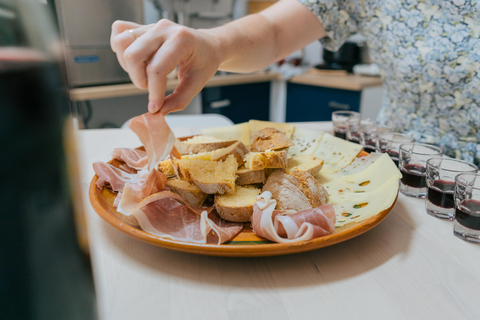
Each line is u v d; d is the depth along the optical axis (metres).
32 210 0.15
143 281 0.48
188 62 0.65
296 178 0.70
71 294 0.18
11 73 0.14
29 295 0.16
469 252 0.55
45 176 0.16
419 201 0.74
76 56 2.00
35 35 0.15
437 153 0.79
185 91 0.66
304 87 2.79
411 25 1.02
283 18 1.09
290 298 0.45
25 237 0.15
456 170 0.69
